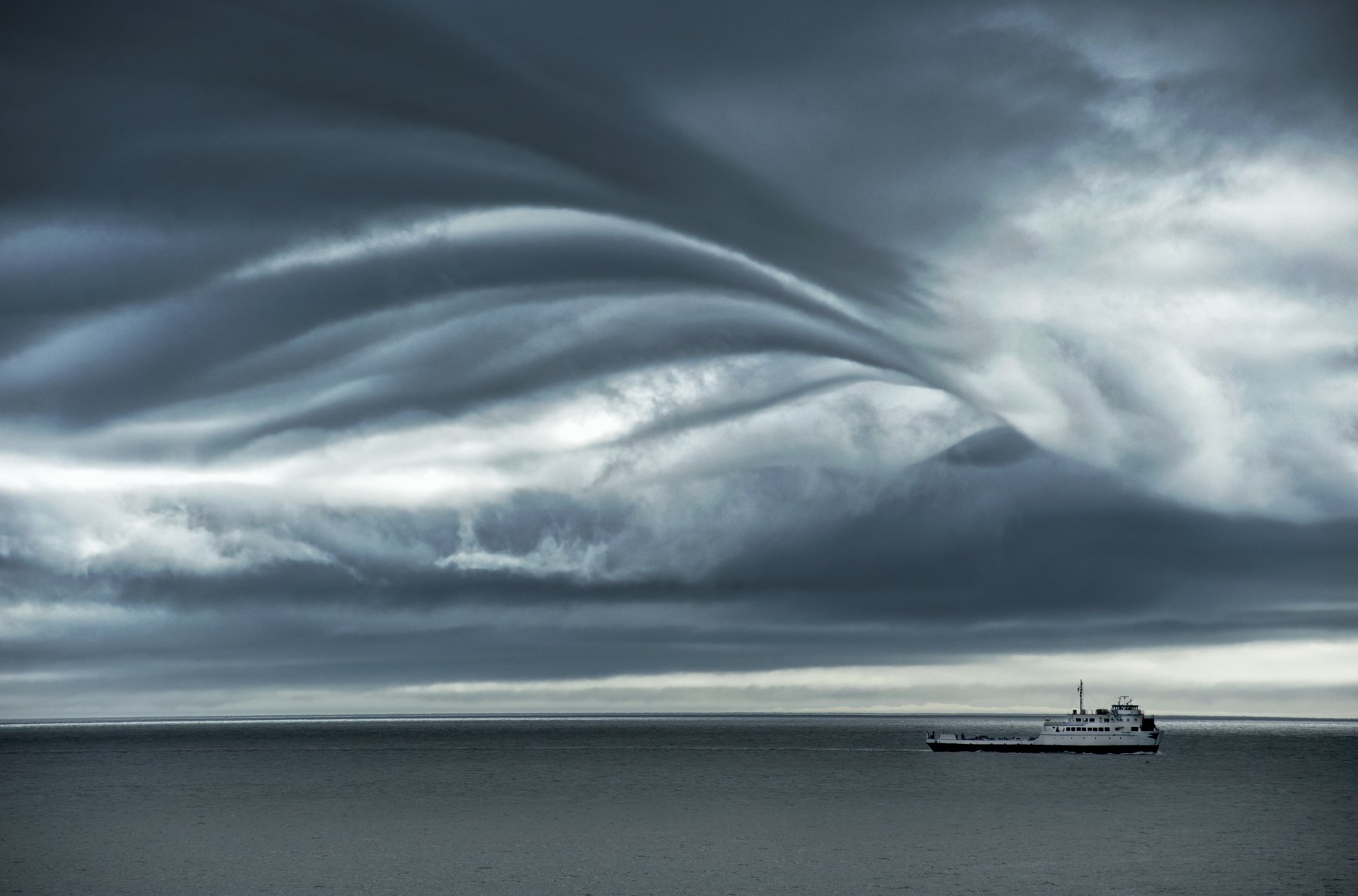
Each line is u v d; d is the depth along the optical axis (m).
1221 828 134.62
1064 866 109.00
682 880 104.06
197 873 109.75
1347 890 97.44
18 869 112.62
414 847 124.00
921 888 99.12
